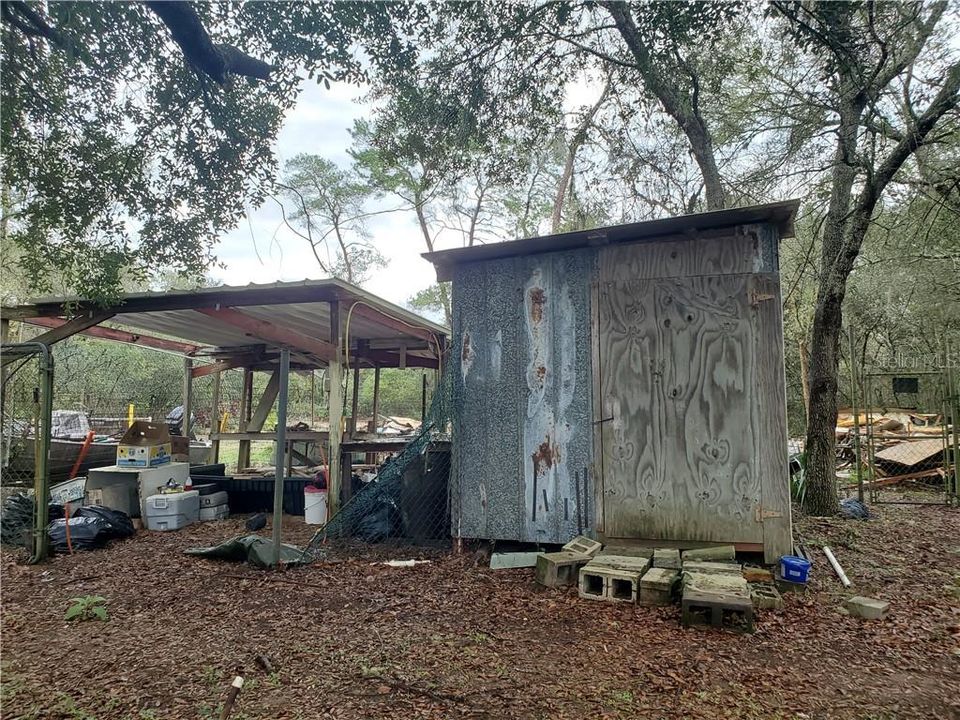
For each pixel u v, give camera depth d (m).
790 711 2.66
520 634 3.55
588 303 5.02
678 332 4.74
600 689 2.87
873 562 5.17
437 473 5.94
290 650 3.35
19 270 8.51
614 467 4.84
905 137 6.40
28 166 4.95
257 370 9.91
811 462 7.36
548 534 5.02
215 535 6.44
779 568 4.40
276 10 4.95
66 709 2.72
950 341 14.17
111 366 15.96
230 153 5.68
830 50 6.13
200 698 2.82
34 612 4.08
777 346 4.53
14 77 4.61
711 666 3.10
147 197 5.53
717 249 4.71
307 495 7.08
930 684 2.93
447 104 8.01
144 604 4.20
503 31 7.39
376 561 5.16
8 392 7.81
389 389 23.88
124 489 7.09
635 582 4.01
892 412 12.62
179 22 4.07
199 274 5.98
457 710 2.69
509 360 5.23
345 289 6.12
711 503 4.60
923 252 10.58
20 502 6.31
